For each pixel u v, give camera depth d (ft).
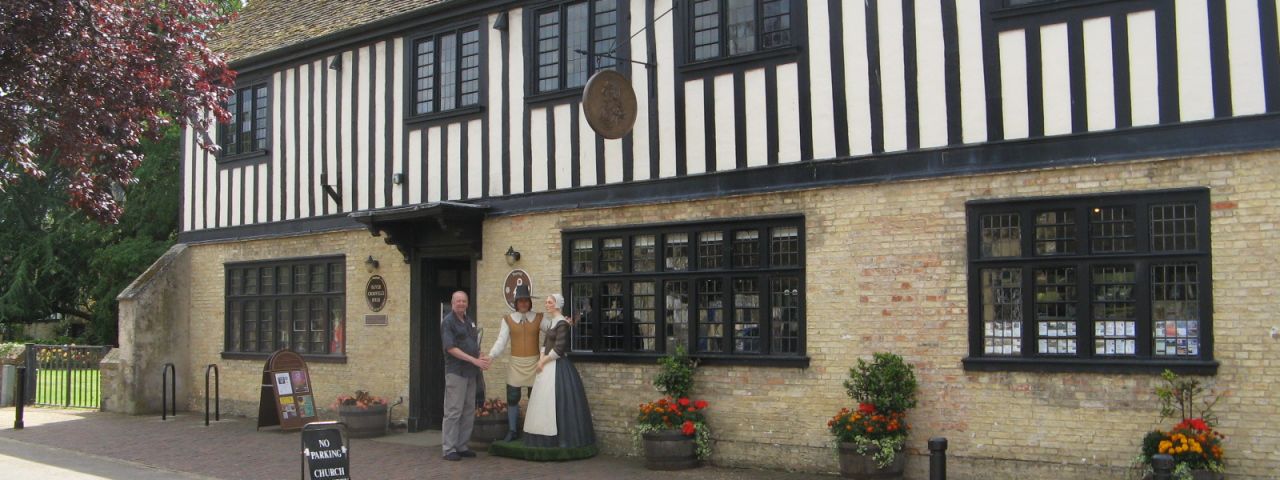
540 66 36.37
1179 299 24.39
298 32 45.80
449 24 39.01
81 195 33.09
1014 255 26.40
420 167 39.58
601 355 33.65
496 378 36.55
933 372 27.20
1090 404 25.08
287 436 39.24
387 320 40.34
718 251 31.48
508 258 36.42
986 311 26.76
